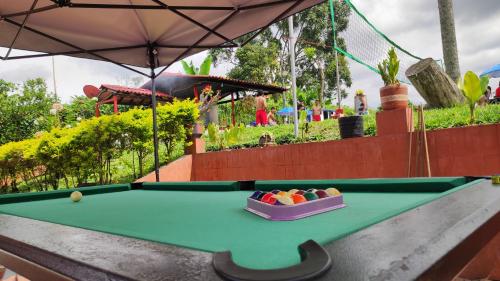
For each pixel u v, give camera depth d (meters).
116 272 0.84
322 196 1.97
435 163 5.19
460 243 0.94
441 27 11.63
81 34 5.32
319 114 14.20
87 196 3.71
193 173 8.13
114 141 7.43
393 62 5.71
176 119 7.86
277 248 1.20
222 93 16.38
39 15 4.69
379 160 5.61
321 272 0.70
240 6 4.67
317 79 32.22
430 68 8.37
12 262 1.43
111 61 6.18
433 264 0.78
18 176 8.59
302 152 6.48
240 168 7.34
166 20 5.30
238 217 1.93
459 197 1.58
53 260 1.08
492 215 1.27
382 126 5.62
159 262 0.89
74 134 7.22
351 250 0.84
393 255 0.80
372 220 1.20
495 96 11.37
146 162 8.26
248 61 29.97
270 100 25.77
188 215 2.09
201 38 5.39
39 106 15.42
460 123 5.97
